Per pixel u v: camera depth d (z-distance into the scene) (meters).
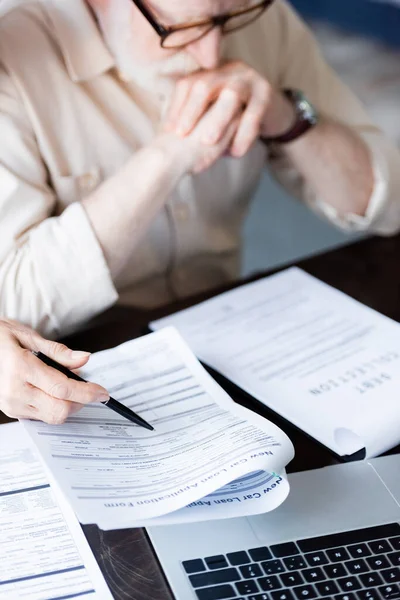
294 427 0.84
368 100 3.58
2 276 1.01
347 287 1.12
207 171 1.26
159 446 0.78
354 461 0.81
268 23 1.32
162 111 1.18
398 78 3.86
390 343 0.99
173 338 0.95
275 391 0.90
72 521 0.73
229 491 0.74
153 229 1.23
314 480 0.78
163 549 0.70
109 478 0.71
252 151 1.30
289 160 1.32
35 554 0.70
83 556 0.70
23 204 1.04
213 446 0.76
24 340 0.84
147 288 1.29
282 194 2.91
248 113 1.08
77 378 0.82
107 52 1.13
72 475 0.70
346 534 0.72
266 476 0.75
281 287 1.12
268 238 2.64
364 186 1.29
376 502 0.76
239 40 1.27
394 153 1.37
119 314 1.24
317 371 0.93
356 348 0.98
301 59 1.37
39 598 0.65
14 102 1.08
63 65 1.13
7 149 1.06
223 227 1.35
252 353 0.97
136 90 1.18
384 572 0.68
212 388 0.87
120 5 1.06
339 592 0.66
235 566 0.68
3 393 0.79
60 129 1.13
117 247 1.03
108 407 0.83
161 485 0.72
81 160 1.16
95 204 1.03
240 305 1.08
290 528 0.72
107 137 1.16
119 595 0.66
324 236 2.66
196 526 0.72
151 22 1.03
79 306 1.02
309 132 1.24
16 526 0.73
